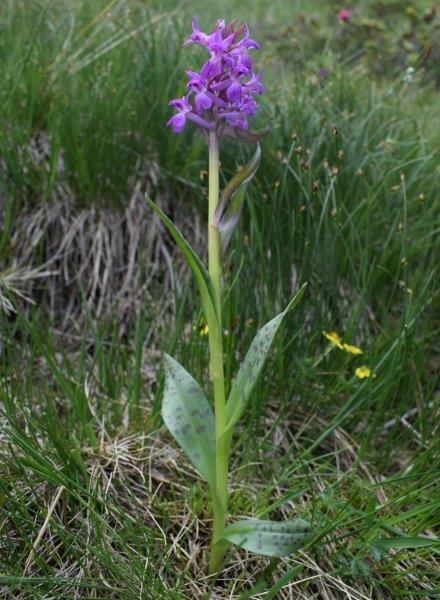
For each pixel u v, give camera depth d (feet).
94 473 1.17
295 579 1.07
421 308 1.48
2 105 1.77
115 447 1.24
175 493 1.20
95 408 1.35
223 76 0.90
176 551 1.10
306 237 1.51
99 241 1.75
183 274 1.76
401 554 1.08
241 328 1.44
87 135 1.78
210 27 2.39
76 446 1.14
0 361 1.50
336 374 1.45
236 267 1.47
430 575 1.10
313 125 1.82
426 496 1.19
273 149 1.70
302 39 2.93
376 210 1.71
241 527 0.98
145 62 1.94
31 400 1.28
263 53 2.64
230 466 1.29
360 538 1.09
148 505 1.16
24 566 1.04
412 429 1.35
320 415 1.43
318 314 1.48
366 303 1.58
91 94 1.87
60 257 1.75
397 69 2.71
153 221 1.81
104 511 1.12
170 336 1.55
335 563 1.09
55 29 2.16
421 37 2.64
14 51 1.95
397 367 1.34
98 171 1.80
